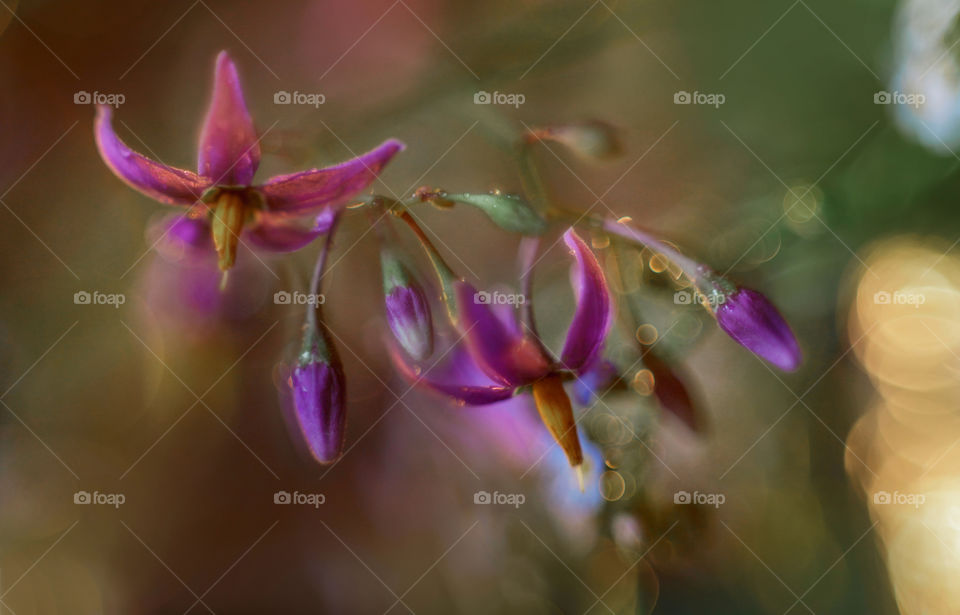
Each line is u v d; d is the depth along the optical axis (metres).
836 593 0.16
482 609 0.16
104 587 0.17
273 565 0.17
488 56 0.16
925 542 0.16
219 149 0.13
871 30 0.16
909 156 0.16
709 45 0.16
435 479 0.16
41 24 0.17
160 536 0.17
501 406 0.15
